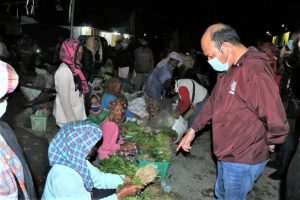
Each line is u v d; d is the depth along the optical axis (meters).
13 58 11.98
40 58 13.36
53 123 6.92
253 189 4.94
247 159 2.91
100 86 7.88
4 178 1.87
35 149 3.30
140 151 4.59
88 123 2.58
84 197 2.52
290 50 5.86
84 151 2.52
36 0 9.12
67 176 2.47
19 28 18.22
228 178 3.04
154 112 6.16
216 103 2.95
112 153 4.32
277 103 2.62
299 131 4.75
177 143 5.74
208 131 7.66
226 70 2.91
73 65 4.35
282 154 5.26
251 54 2.75
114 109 4.40
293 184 2.93
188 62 7.53
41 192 3.15
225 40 2.79
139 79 9.55
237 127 2.85
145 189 4.00
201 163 5.76
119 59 12.84
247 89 2.69
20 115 6.25
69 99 4.31
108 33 25.23
